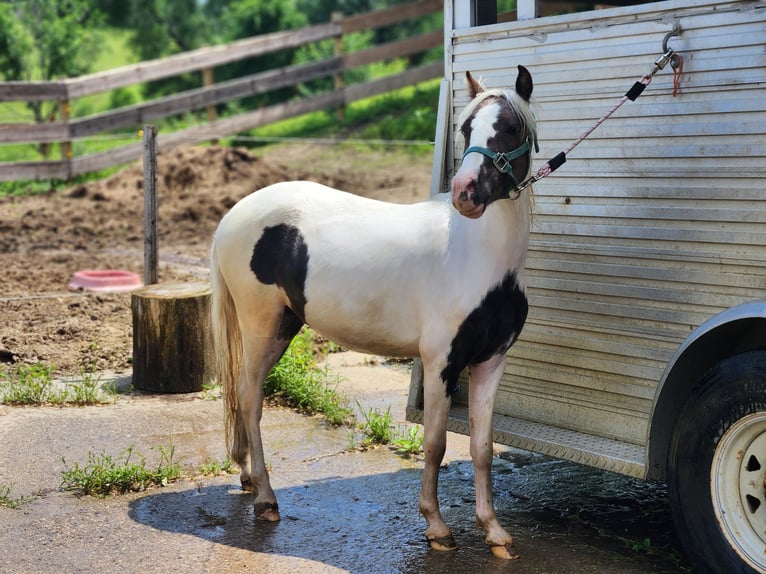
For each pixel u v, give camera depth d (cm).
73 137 1384
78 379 582
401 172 1359
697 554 335
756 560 315
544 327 408
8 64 1750
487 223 351
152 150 664
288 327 417
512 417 424
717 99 342
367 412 548
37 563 345
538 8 412
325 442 495
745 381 317
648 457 353
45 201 1258
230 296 417
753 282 338
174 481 434
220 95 1574
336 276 373
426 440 365
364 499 418
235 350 421
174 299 561
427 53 2356
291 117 1639
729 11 336
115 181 1304
